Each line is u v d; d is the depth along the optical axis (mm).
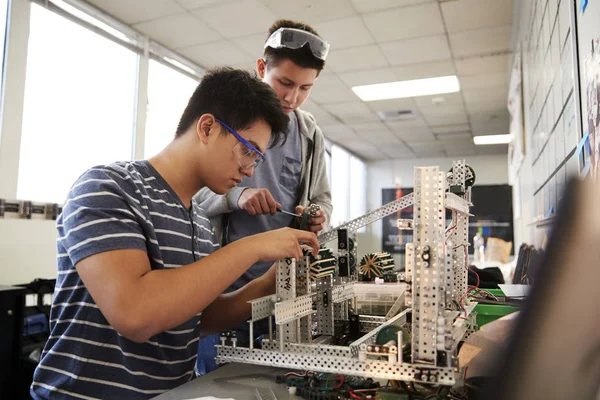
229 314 1235
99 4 3520
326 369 929
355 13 3688
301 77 1552
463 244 1306
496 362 384
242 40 4199
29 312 2648
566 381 332
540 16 2553
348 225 1337
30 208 3078
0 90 2959
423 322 857
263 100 1065
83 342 972
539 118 2764
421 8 3611
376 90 5566
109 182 963
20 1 3043
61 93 3377
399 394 858
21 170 3088
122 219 929
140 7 3576
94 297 867
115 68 3863
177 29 3973
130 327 834
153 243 1011
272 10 3639
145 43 4102
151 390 1033
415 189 889
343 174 9289
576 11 1567
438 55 4539
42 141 3227
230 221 1647
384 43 4258
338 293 1296
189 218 1170
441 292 891
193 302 896
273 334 1150
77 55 3514
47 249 3186
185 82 4773
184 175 1136
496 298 1499
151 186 1090
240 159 1084
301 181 1778
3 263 2904
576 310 336
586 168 1378
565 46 1808
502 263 5676
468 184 1388
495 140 8234
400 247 8164
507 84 5363
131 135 4031
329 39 4172
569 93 1736
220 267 939
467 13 3684
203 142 1081
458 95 5770
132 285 854
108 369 981
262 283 1268
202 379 1037
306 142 1781
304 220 1308
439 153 9570
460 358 906
